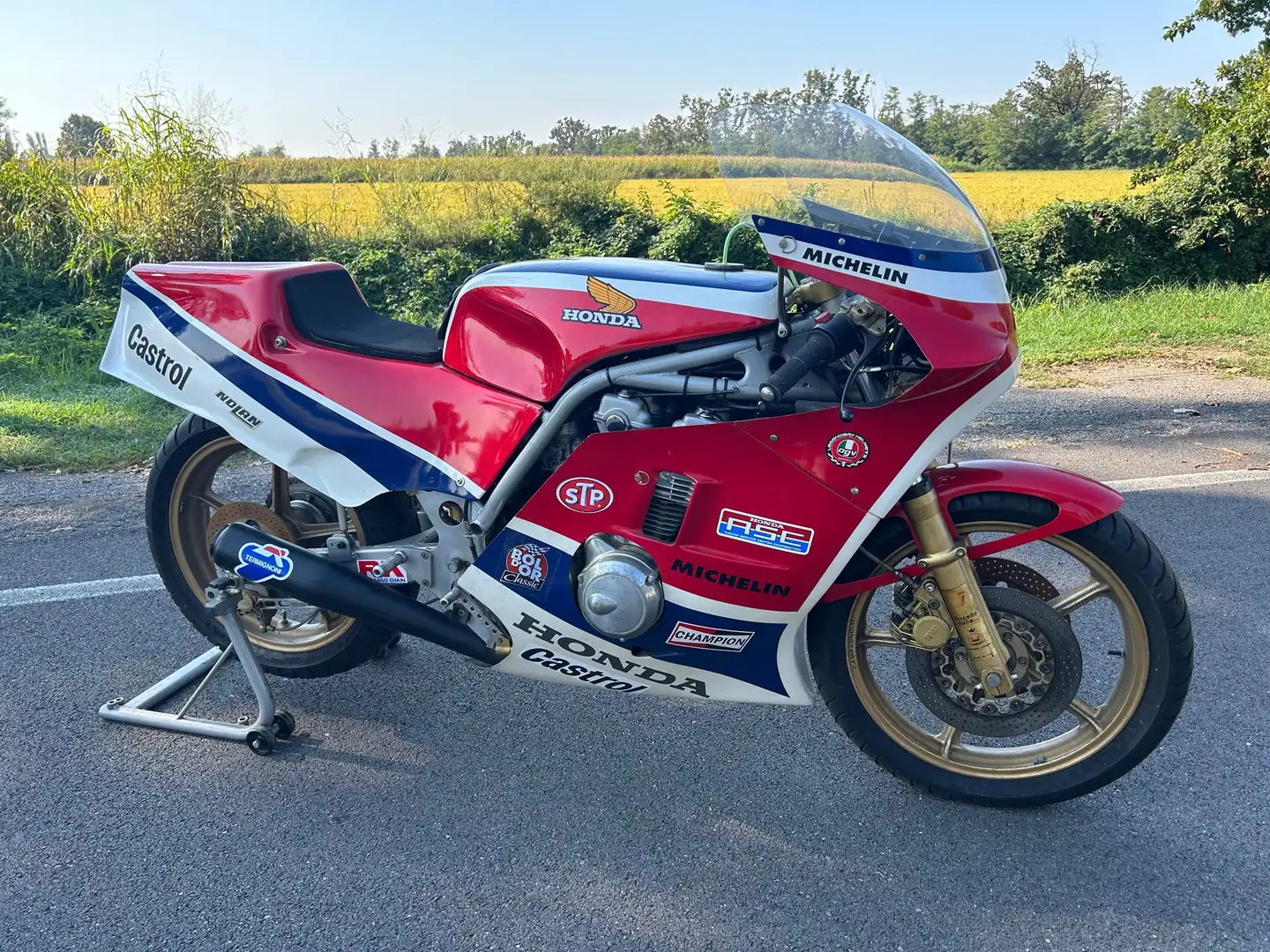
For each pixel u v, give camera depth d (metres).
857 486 2.38
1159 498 5.04
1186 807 2.68
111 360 2.98
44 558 4.39
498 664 2.77
